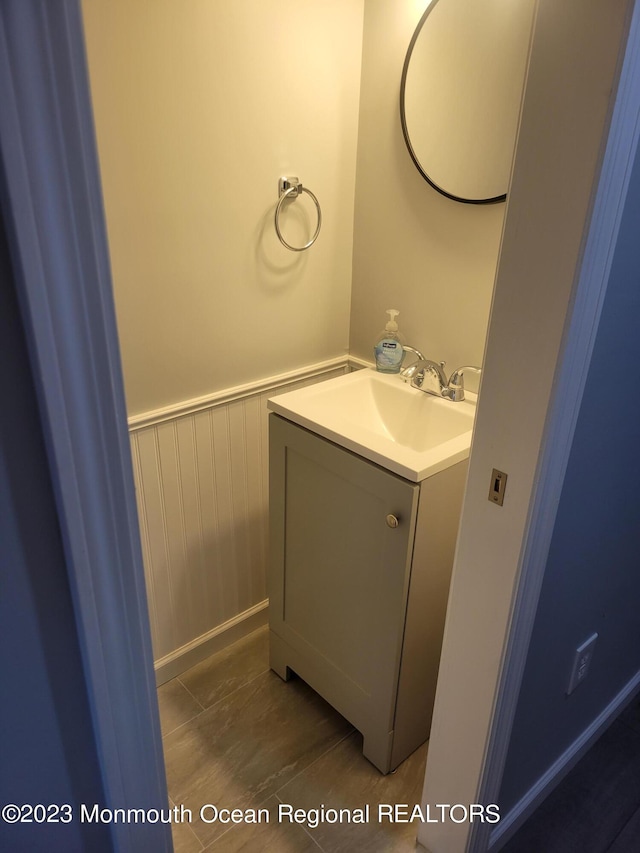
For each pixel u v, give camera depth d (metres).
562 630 1.28
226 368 1.69
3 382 0.52
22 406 0.54
